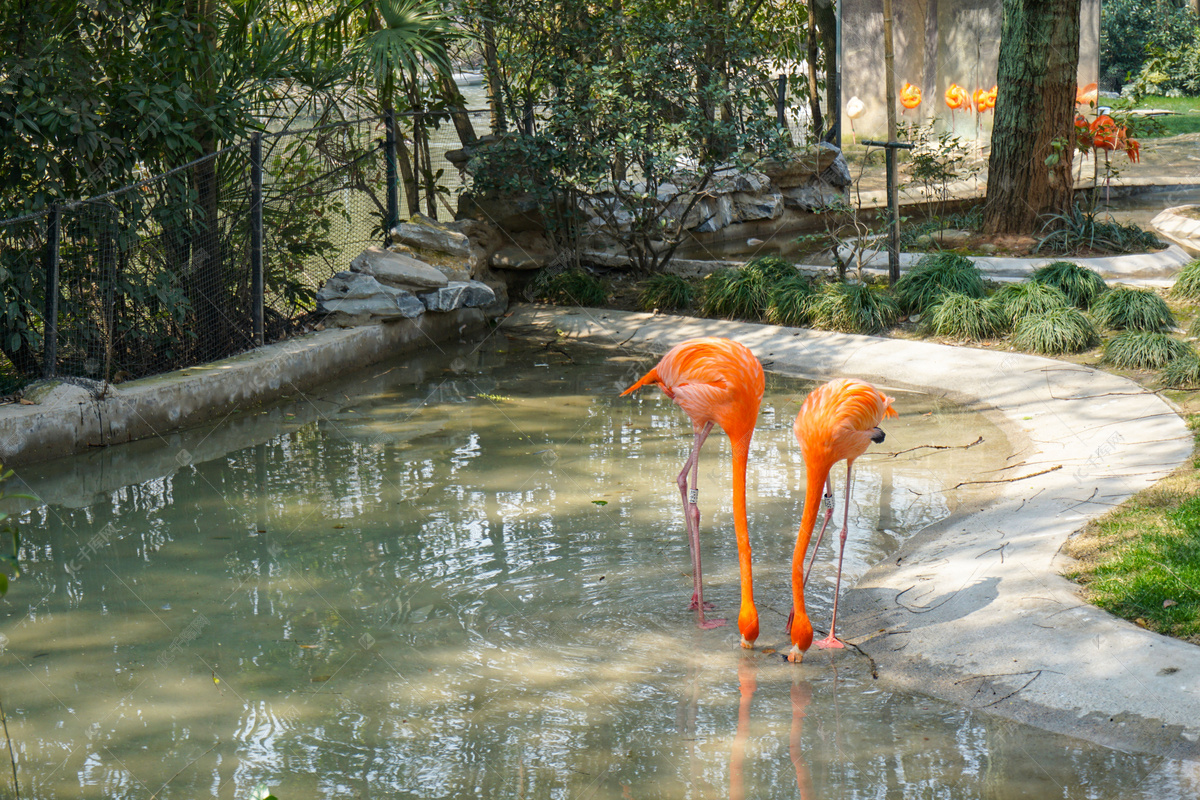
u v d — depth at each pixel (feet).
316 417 27.81
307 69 33.22
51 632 16.56
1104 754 12.86
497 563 18.99
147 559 19.26
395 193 36.68
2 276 24.50
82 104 25.77
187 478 23.34
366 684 15.05
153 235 28.22
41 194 25.99
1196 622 14.58
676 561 19.04
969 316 31.94
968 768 12.76
